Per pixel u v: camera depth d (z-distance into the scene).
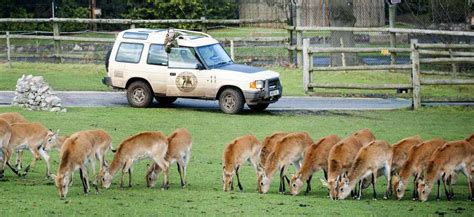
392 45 37.84
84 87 34.91
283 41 40.34
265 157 20.09
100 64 39.91
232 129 27.31
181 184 20.06
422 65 40.53
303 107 31.91
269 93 30.06
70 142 18.47
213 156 23.55
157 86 30.61
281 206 17.83
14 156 22.78
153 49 30.67
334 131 27.36
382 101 33.72
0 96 32.28
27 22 45.19
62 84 35.31
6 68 38.44
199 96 30.36
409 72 38.09
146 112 29.92
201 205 17.75
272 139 20.36
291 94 34.44
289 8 47.94
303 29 39.50
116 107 30.81
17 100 29.97
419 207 18.22
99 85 35.50
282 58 40.56
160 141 19.59
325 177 20.31
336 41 41.94
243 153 19.86
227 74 29.97
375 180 19.11
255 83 29.70
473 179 19.45
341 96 34.19
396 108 32.28
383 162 19.14
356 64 40.25
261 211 17.22
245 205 17.84
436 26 43.97
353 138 19.62
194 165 22.42
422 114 31.23
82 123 27.33
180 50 30.47
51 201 17.75
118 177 20.98
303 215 16.91
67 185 18.25
